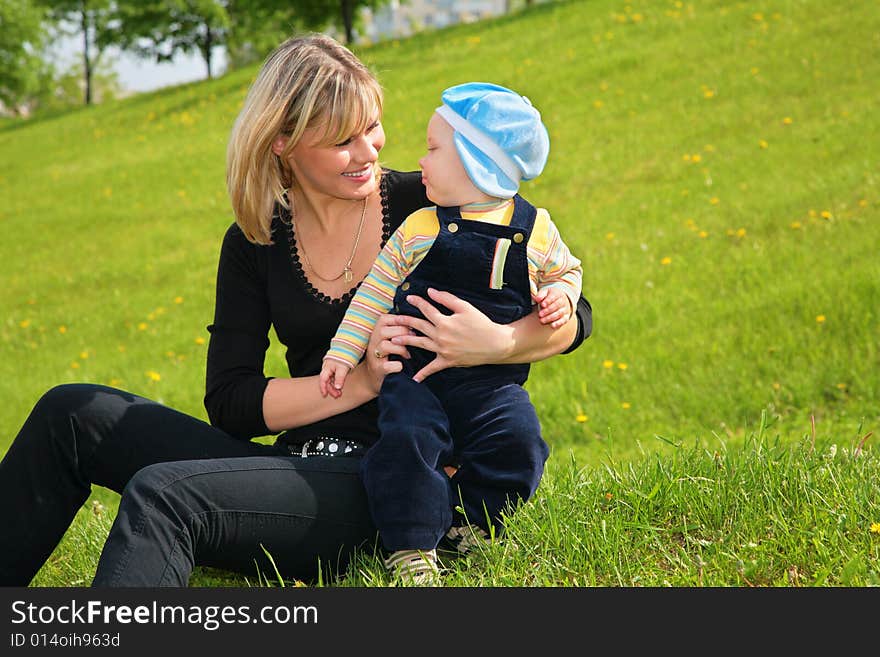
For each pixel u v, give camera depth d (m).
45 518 2.60
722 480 3.03
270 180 2.72
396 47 25.11
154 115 25.31
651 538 2.79
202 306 11.24
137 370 9.22
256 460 2.45
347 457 2.60
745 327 7.15
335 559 2.56
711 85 14.91
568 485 3.13
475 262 2.58
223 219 15.01
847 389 6.11
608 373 6.84
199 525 2.31
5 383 9.54
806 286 7.57
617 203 11.09
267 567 2.50
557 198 11.88
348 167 2.65
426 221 2.64
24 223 16.81
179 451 2.65
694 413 6.19
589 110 15.30
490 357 2.54
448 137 2.62
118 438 2.64
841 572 2.52
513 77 18.33
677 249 9.25
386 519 2.40
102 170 20.03
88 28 49.66
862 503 2.82
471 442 2.57
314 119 2.57
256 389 2.73
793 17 17.11
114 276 13.10
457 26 26.88
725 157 11.73
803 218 9.20
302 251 2.82
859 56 14.20
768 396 6.19
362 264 2.81
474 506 2.59
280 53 2.65
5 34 48.53
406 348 2.60
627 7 21.70
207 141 20.73
